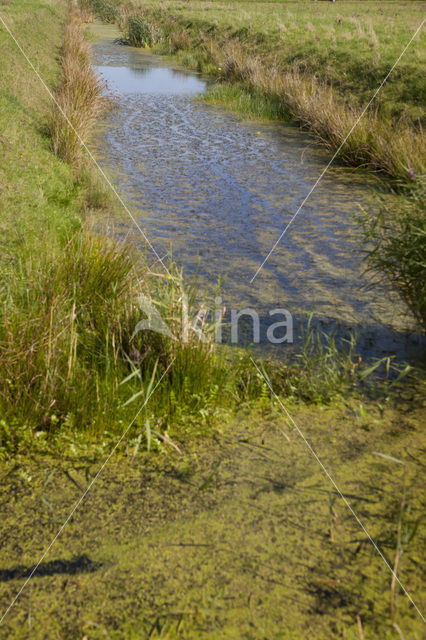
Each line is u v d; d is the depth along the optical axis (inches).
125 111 522.3
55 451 116.2
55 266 168.1
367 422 127.4
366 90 508.4
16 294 153.6
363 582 87.1
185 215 276.4
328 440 121.5
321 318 179.0
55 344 126.4
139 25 1010.7
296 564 90.2
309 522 98.8
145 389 130.3
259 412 131.6
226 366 143.4
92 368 136.5
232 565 89.8
